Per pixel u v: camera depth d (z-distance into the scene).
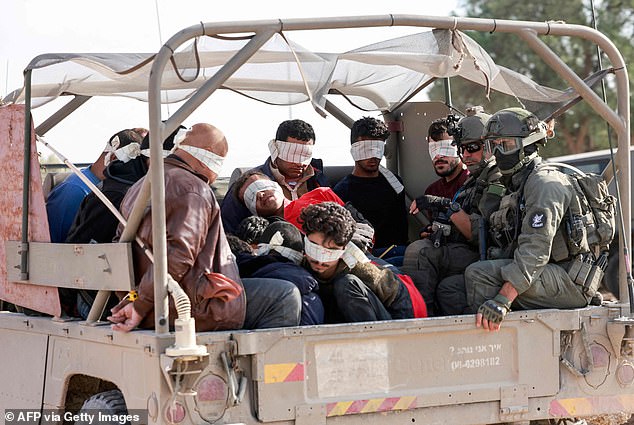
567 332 6.49
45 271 6.67
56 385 6.68
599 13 26.14
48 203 7.59
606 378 6.58
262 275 6.27
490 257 6.91
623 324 6.48
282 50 6.46
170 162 6.02
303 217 6.22
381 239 8.66
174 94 8.62
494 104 27.34
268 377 5.59
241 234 6.89
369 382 5.89
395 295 6.45
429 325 6.05
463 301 6.96
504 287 6.34
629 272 6.72
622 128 6.84
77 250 6.29
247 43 5.73
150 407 5.46
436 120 8.80
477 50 6.59
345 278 6.25
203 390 5.44
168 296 5.49
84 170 7.66
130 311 5.70
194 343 5.31
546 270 6.52
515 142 6.71
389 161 9.80
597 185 6.67
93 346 6.20
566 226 6.55
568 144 28.02
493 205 7.08
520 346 6.34
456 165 8.58
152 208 5.46
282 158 8.00
